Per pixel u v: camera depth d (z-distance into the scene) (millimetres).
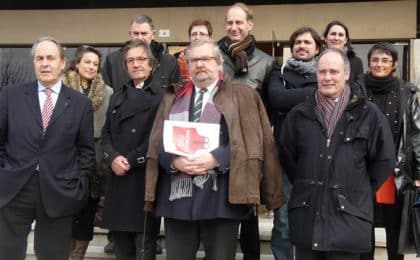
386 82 3852
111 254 4824
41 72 3607
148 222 3707
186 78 4750
